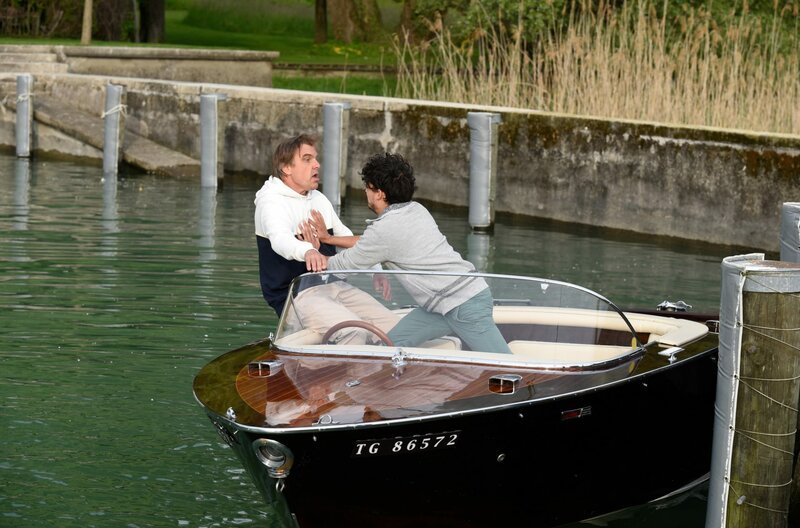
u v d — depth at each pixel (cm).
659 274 1803
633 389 848
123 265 1723
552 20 3016
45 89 3359
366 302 902
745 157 2070
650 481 936
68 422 1050
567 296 914
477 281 889
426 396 786
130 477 937
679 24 2997
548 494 849
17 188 2569
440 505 808
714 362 955
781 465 807
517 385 807
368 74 4553
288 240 983
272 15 6662
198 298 1514
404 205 910
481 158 2192
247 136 2891
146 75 3784
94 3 4691
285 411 771
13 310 1430
